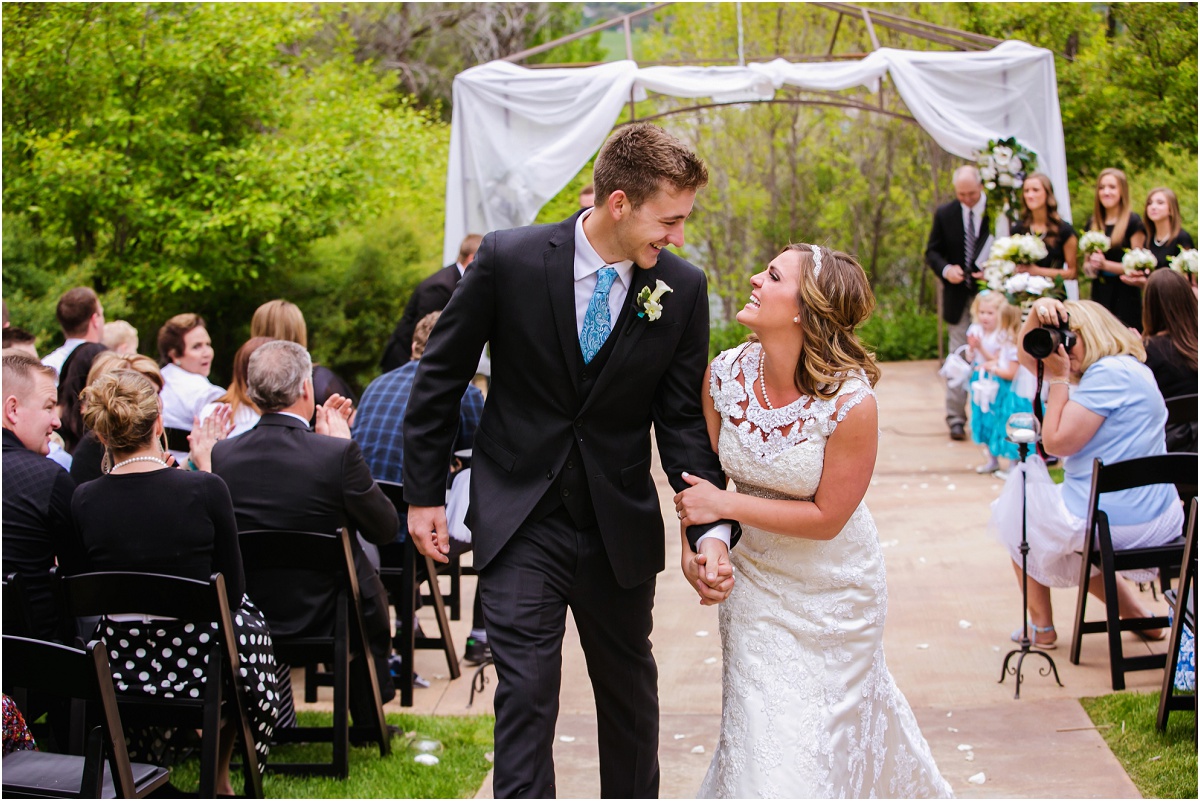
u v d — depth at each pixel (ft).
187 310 39.47
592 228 8.62
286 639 12.19
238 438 12.70
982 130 27.48
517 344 8.72
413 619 14.19
